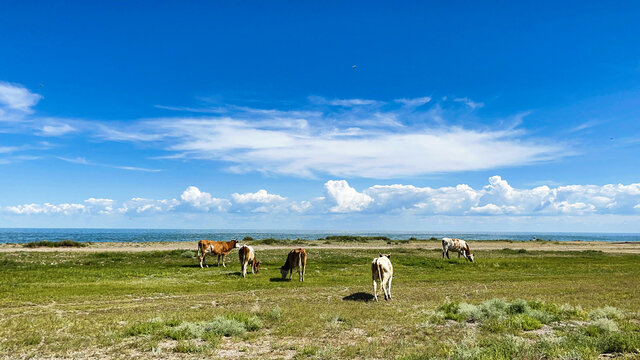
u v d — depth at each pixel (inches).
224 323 422.0
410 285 880.9
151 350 353.1
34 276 937.5
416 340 386.3
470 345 348.8
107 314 521.0
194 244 2591.0
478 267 1299.2
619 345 331.3
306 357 332.8
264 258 1523.1
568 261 1508.4
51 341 376.8
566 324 450.9
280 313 500.4
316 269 1192.8
